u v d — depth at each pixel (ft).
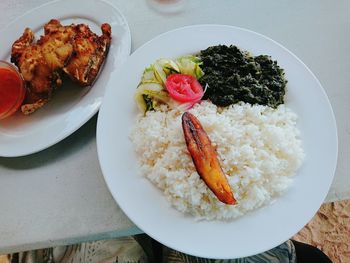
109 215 1.06
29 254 1.37
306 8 1.37
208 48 1.18
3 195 1.12
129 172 1.02
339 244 1.81
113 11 1.38
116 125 1.09
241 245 0.90
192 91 1.08
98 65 1.26
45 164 1.16
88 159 1.16
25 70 1.22
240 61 1.13
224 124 1.01
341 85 1.20
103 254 1.35
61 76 1.27
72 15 1.42
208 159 0.94
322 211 1.88
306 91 1.09
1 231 1.07
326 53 1.26
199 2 1.42
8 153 1.15
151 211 0.96
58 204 1.09
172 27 1.38
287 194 0.96
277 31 1.33
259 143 1.01
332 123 1.04
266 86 1.10
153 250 1.37
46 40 1.25
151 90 1.09
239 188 0.97
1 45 1.40
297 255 1.35
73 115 1.20
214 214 0.95
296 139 1.04
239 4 1.41
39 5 1.52
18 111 1.26
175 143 1.01
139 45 1.35
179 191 0.95
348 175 1.05
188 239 0.92
